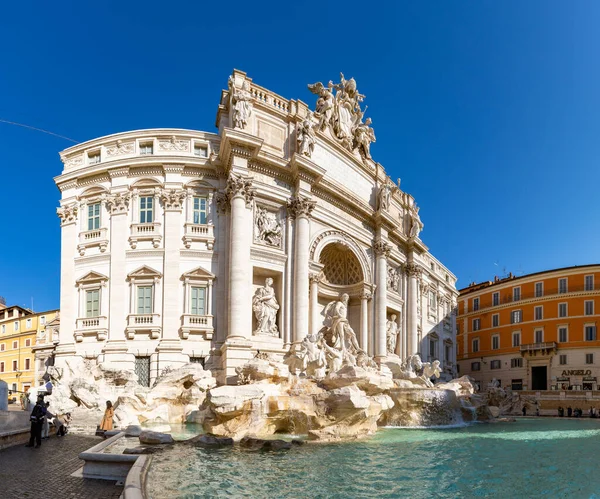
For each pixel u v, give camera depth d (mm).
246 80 36594
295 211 36625
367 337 43812
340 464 15625
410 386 33250
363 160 48312
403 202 54906
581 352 59875
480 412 36531
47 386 29531
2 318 72125
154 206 34562
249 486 12367
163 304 32844
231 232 32844
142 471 11453
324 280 43156
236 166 33500
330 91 43969
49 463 14305
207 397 22203
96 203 35938
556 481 13727
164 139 35875
